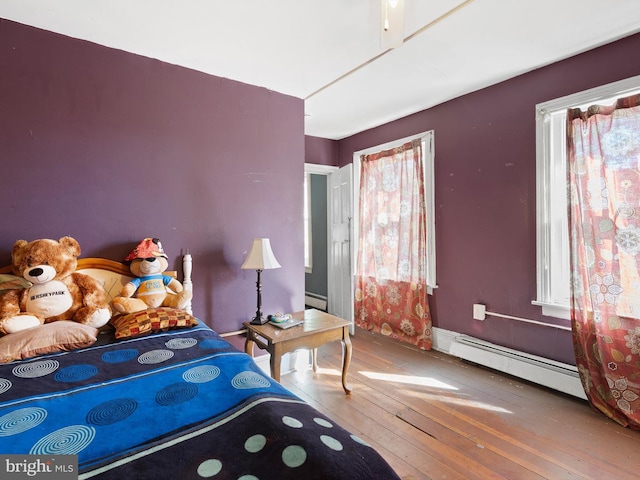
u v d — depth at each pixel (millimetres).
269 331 2230
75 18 1832
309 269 5148
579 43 2150
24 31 1879
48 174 1938
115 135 2131
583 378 2197
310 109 3271
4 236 1831
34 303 1651
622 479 1582
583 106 2291
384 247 3740
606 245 2115
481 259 2914
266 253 2387
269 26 1920
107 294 2037
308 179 5145
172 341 1688
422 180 3326
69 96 1995
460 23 1914
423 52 2234
